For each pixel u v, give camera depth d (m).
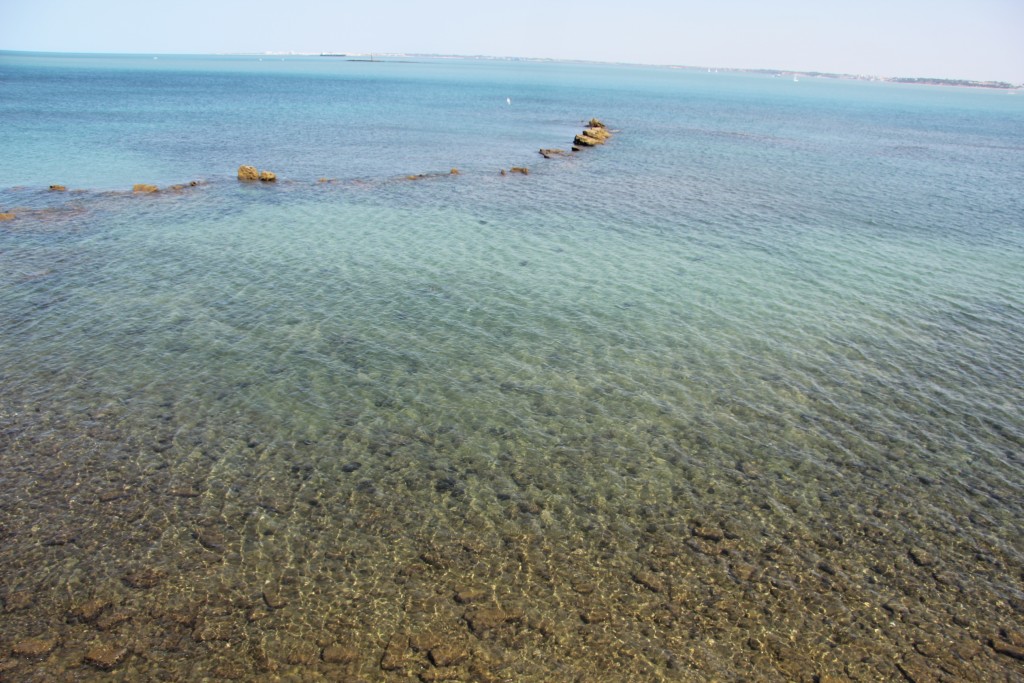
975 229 47.59
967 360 27.25
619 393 23.97
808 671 13.53
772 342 28.36
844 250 41.59
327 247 38.38
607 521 17.67
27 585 14.90
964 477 19.91
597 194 55.22
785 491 19.06
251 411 21.94
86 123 89.56
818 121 135.50
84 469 18.81
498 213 47.72
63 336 26.31
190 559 15.79
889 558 16.67
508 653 13.67
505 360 25.94
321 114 113.94
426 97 164.75
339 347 26.39
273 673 13.02
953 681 13.41
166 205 46.62
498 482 19.06
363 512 17.64
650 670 13.41
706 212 50.19
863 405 23.70
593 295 32.66
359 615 14.46
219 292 31.19
